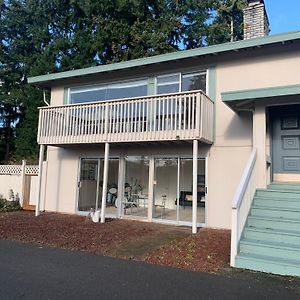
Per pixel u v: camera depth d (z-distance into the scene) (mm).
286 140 9398
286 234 6527
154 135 10367
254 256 6195
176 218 11078
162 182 11555
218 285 5230
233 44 10031
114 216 12320
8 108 28531
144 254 7051
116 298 4629
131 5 24875
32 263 6332
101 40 24359
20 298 4551
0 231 9352
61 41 25812
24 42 28625
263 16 11477
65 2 28625
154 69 11961
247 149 10211
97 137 11438
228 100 8500
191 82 11328
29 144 24156
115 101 11227
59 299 4547
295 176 9180
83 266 6176
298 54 9695
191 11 26625
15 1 28781
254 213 7496
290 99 8297
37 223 10703
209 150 10758
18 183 14852
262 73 10141
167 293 4855
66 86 13922
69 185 13516
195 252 7148
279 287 5180
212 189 10594
